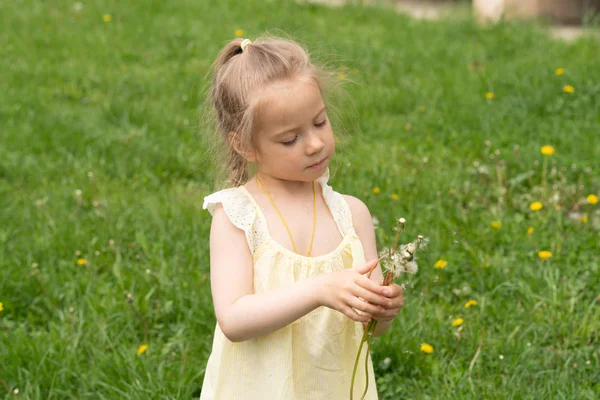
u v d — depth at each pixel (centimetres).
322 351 261
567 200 547
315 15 1101
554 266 466
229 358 264
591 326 409
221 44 955
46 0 1161
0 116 729
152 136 686
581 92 730
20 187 602
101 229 521
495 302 440
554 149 625
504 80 774
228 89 256
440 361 396
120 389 380
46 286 463
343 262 267
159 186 609
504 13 1032
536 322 421
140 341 425
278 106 246
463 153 635
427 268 466
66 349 400
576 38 946
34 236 512
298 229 262
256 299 249
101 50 945
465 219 525
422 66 861
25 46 948
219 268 260
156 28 1031
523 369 385
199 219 536
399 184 577
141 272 468
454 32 992
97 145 668
